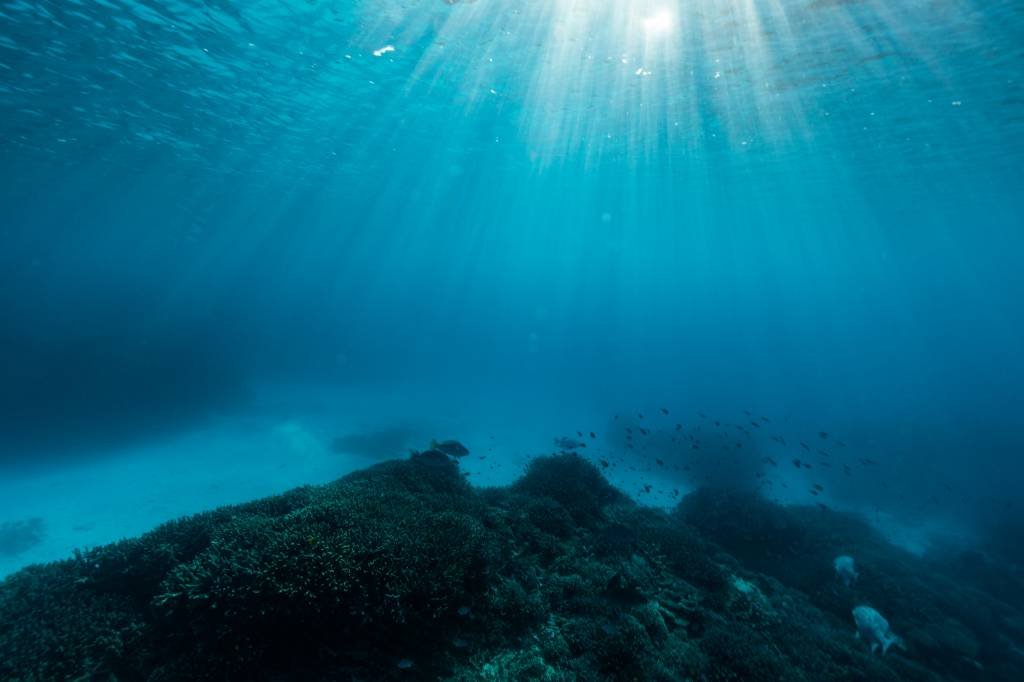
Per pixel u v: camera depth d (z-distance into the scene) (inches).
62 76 609.9
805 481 1102.4
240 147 1008.9
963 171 1023.6
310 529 201.9
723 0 438.9
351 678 165.3
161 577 211.2
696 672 230.1
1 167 1067.3
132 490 733.9
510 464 1061.1
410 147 1122.7
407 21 522.3
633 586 275.3
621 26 511.5
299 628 176.1
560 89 717.9
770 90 645.3
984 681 386.0
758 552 509.4
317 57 610.5
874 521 927.7
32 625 184.5
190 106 752.3
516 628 217.8
